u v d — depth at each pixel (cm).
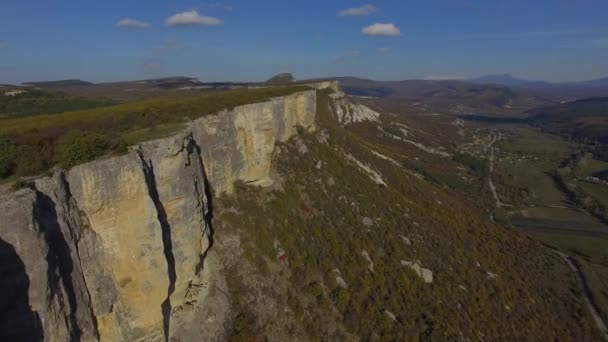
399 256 5256
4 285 1778
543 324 5406
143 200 2734
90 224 2492
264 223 4644
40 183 2159
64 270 2130
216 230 4194
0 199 1873
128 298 2759
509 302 5547
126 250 2691
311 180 5819
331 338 3881
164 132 3444
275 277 4156
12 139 2552
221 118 4469
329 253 4778
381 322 4166
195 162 3659
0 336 1731
